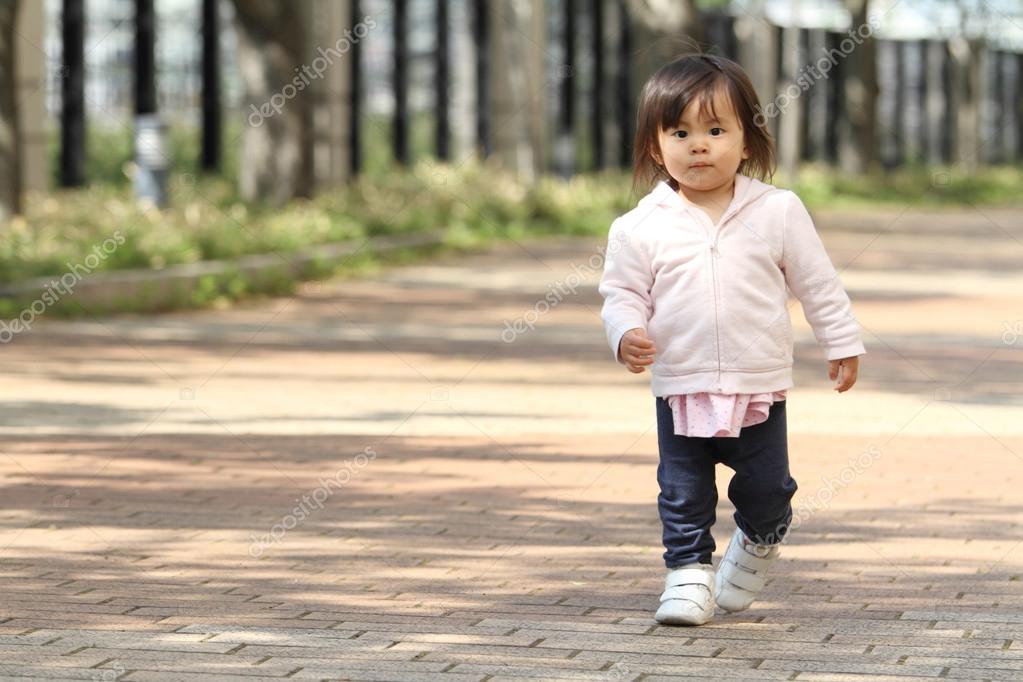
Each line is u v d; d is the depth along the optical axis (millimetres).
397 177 56625
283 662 8938
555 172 77125
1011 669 8844
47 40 50250
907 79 121250
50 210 37250
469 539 12438
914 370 23859
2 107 35812
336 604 10367
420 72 70125
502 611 10203
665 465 10023
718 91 9672
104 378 22469
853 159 92688
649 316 9945
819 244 9977
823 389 21656
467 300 35844
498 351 26469
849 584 10984
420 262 46375
